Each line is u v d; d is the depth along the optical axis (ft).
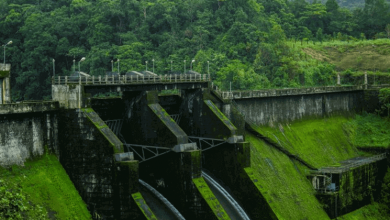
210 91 256.52
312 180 291.38
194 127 254.47
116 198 187.62
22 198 135.13
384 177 344.28
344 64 492.95
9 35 508.12
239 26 453.58
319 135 342.23
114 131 228.02
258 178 261.24
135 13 488.44
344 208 293.02
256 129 286.05
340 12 625.82
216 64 419.33
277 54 443.73
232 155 242.58
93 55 452.76
